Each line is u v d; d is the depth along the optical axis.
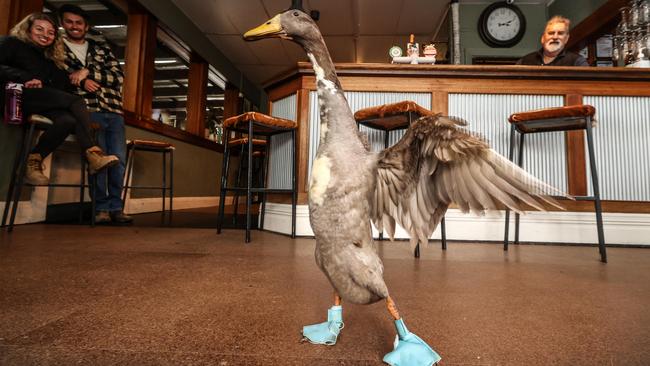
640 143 2.77
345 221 0.72
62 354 0.72
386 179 0.77
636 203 2.74
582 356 0.77
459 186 0.65
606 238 2.71
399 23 5.93
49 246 2.07
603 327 0.95
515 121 2.28
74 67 3.18
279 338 0.83
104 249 2.02
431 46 3.03
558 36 3.47
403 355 0.70
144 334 0.84
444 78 2.81
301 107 2.95
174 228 3.16
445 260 1.96
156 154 5.05
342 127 0.76
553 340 0.85
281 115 3.24
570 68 2.71
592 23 4.36
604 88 2.78
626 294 1.29
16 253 1.84
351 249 0.72
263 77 8.85
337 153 0.74
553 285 1.42
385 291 0.73
